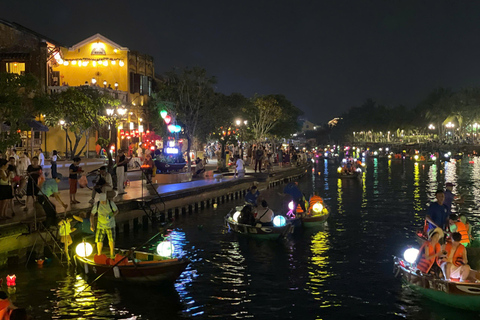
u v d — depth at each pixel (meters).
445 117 123.25
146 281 14.13
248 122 73.25
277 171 46.75
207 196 30.25
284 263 17.14
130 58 55.62
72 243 18.66
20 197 20.03
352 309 12.73
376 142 160.00
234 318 12.20
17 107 22.00
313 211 24.39
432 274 12.91
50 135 49.47
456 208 29.25
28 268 15.98
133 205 22.48
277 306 13.00
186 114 47.34
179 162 42.03
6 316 8.44
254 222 21.06
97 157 48.19
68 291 13.95
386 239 20.95
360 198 35.75
